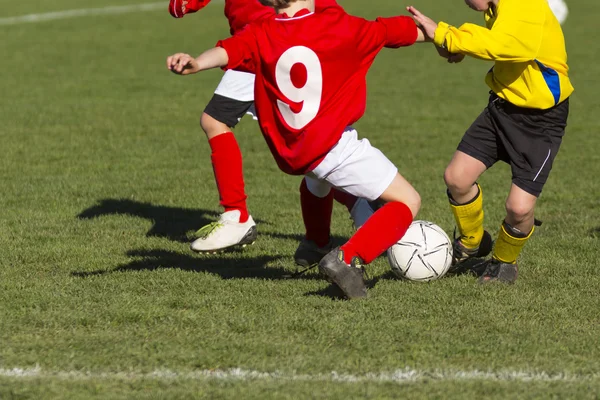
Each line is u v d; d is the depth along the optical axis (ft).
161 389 42.11
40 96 154.20
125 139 120.98
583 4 315.17
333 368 44.57
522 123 58.44
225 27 252.42
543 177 58.49
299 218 82.53
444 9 282.97
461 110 147.64
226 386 42.42
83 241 72.43
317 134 51.08
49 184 94.27
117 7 294.66
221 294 57.36
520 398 41.11
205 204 87.76
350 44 51.42
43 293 57.11
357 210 65.62
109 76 177.06
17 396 41.22
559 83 57.57
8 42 220.64
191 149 115.14
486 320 52.37
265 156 112.88
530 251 69.87
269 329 50.29
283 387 42.27
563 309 54.75
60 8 290.56
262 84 51.78
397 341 48.47
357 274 54.24
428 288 59.41
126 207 85.35
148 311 53.31
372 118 140.05
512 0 56.03
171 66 47.44
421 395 41.39
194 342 48.16
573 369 44.60
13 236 73.05
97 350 46.85
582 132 130.31
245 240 66.39
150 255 68.85
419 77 183.21
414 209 54.39
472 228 63.36
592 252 69.46
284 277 62.44
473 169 60.49
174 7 68.13
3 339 48.55
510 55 55.42
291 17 51.67
